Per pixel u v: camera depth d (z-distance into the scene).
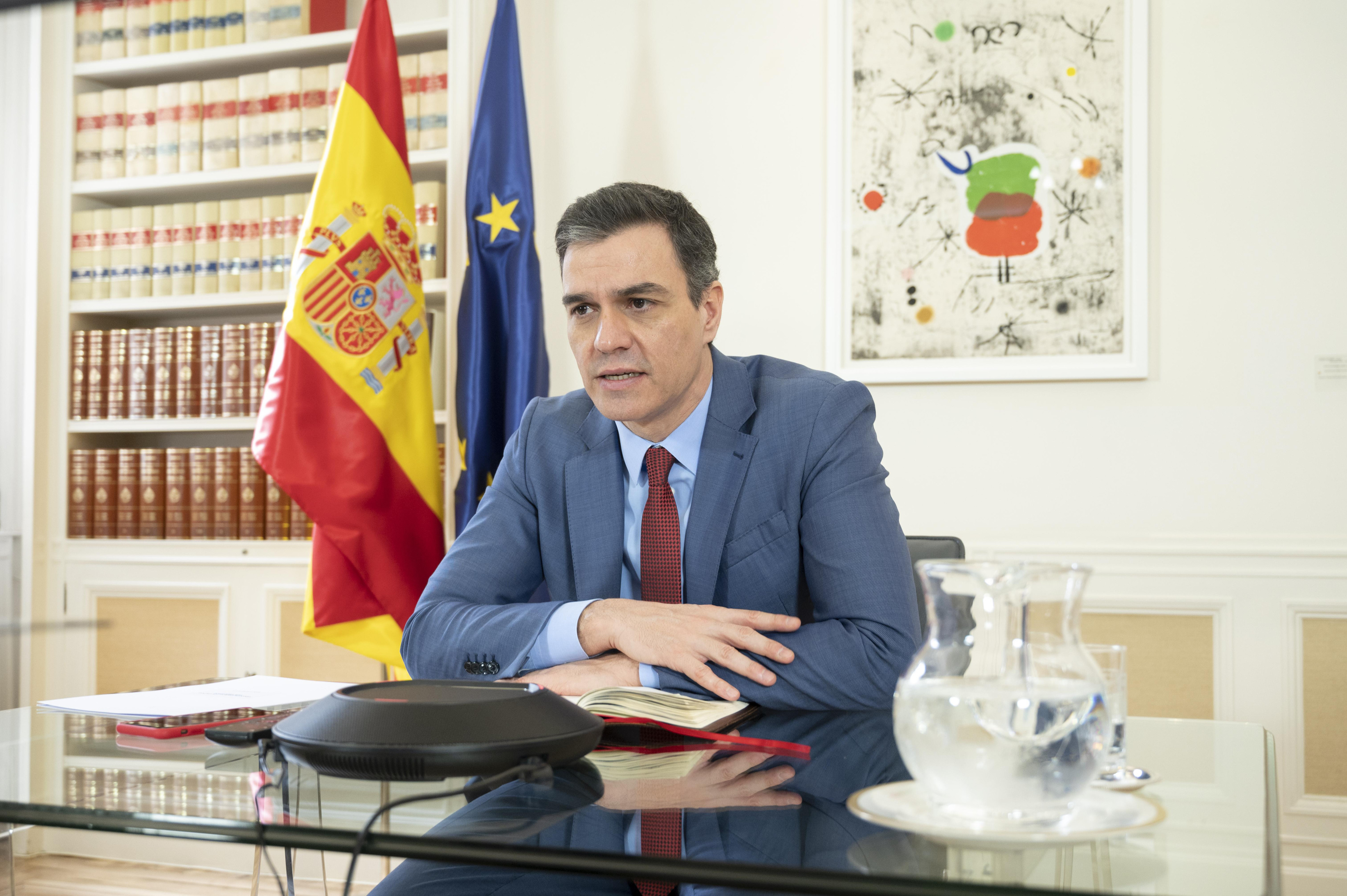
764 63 2.78
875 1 2.69
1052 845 0.55
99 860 2.93
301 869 2.12
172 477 2.95
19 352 3.04
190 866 2.88
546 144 2.91
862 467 1.36
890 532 1.30
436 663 1.28
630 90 2.87
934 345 2.63
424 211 2.84
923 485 2.64
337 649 2.84
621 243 1.30
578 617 1.19
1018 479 2.58
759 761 0.79
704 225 1.38
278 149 2.92
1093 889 0.49
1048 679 0.58
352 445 2.43
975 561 0.59
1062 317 2.55
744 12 2.80
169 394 2.96
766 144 2.77
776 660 1.12
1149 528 2.51
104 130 3.09
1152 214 2.52
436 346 2.84
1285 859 2.39
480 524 1.49
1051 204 2.57
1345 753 2.37
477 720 0.69
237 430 3.00
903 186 2.66
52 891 2.69
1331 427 2.42
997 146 2.61
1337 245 2.42
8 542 3.02
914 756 0.59
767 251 2.76
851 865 0.52
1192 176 2.50
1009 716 0.57
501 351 2.68
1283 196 2.45
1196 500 2.48
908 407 2.66
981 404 2.61
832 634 1.15
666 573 1.40
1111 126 2.54
